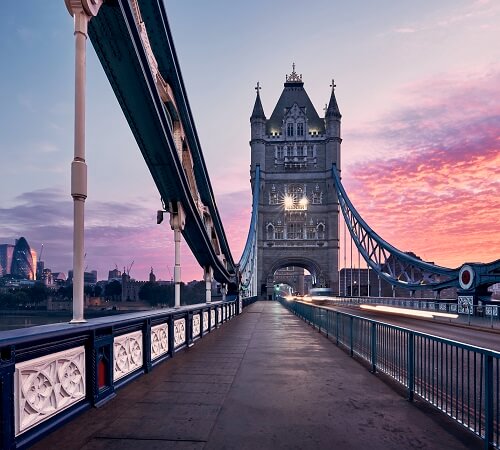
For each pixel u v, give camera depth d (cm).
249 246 6234
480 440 466
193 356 1008
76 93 564
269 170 9844
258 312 3250
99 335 587
